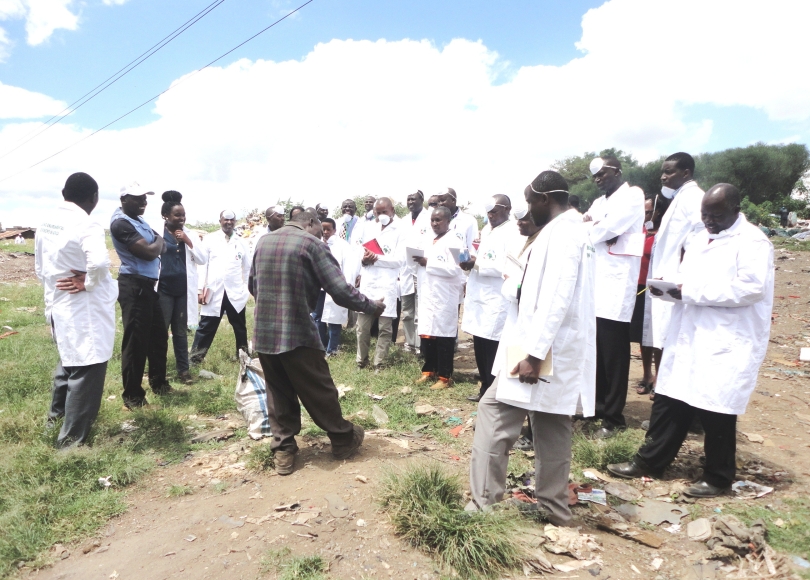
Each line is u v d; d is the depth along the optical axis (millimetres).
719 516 3162
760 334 3426
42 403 5223
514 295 3125
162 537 3074
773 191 33500
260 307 3703
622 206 4523
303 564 2686
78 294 4098
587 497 3523
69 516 3357
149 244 5047
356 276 7672
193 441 4555
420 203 7410
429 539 2885
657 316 4930
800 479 3744
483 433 3086
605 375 4637
